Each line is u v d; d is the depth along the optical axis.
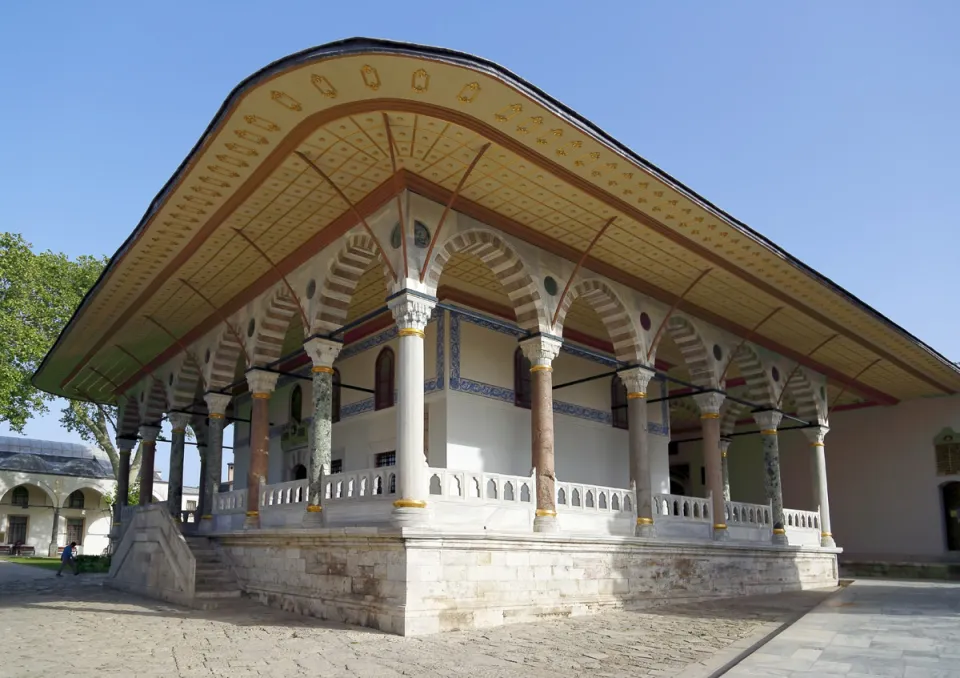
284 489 12.28
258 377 13.32
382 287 14.17
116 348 17.92
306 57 7.93
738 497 24.83
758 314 15.42
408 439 9.62
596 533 11.85
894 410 22.22
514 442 14.27
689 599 13.03
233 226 11.63
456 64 7.92
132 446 22.11
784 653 7.43
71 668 6.81
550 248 12.13
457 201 10.77
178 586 12.24
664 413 17.98
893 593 15.01
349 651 7.63
